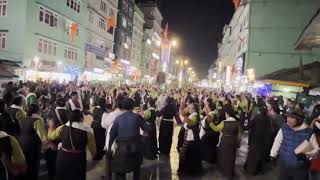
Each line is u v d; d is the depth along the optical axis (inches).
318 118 335.9
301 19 1739.7
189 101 483.5
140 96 798.5
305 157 252.4
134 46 2869.1
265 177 409.4
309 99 813.2
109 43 2180.1
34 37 1258.6
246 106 737.6
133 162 255.8
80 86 915.4
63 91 650.8
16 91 496.1
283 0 1755.7
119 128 256.7
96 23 1900.8
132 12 2704.2
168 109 496.7
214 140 444.5
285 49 1752.0
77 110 245.1
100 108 434.9
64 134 241.3
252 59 1780.3
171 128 495.8
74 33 1525.6
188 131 402.0
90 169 390.3
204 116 449.7
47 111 389.4
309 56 1723.7
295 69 1051.3
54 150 309.6
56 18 1406.3
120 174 257.1
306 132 254.8
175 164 441.1
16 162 188.9
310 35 583.5
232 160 389.4
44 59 1327.5
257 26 1780.3
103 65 2032.5
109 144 260.1
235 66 2202.3
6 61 1115.9
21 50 1201.4
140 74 3095.5
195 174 398.9
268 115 452.4
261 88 1147.3
